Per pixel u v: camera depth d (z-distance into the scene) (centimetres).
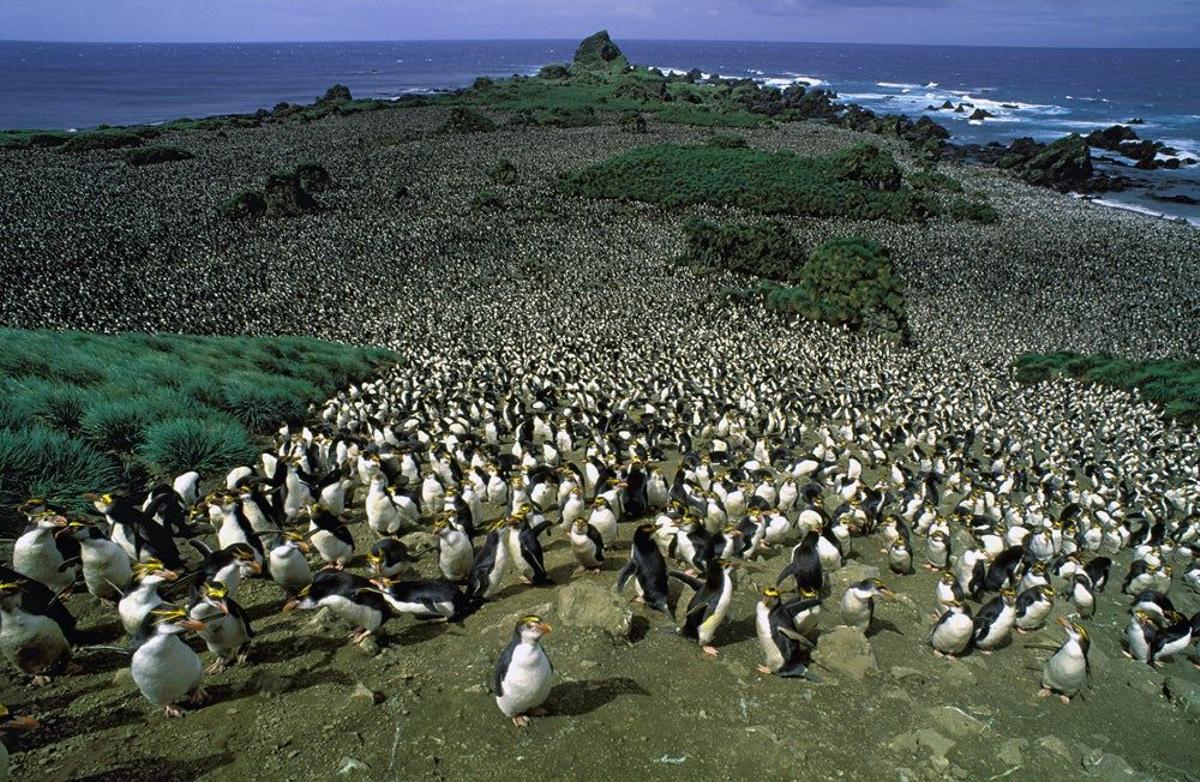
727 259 6500
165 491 1346
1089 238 7512
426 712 850
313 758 778
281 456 1703
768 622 962
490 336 4447
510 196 8725
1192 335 5219
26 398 1670
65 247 5962
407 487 1648
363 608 959
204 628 828
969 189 9762
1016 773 837
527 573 1187
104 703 843
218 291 5234
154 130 12169
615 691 901
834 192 8681
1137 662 1201
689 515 1275
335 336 4428
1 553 1128
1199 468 2783
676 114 14712
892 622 1215
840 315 5059
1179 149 12462
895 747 855
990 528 1722
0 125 15200
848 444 2655
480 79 18150
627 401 2912
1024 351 4862
